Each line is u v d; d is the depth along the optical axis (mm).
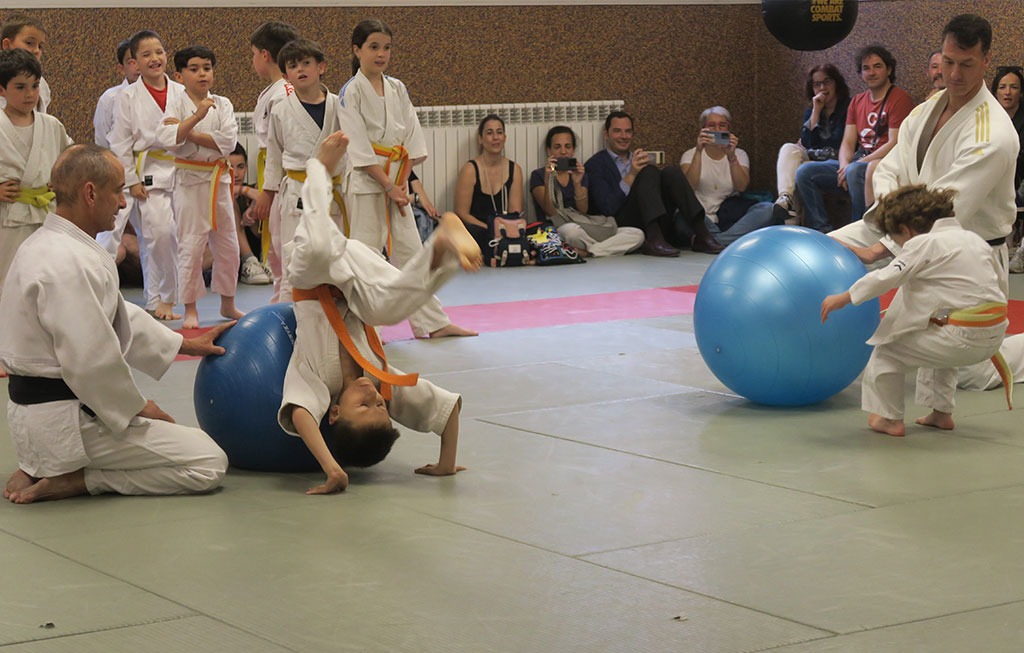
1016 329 7762
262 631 3203
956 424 5582
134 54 8867
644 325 8312
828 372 5625
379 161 7633
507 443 5297
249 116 11156
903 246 5434
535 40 12789
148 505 4402
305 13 11602
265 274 10836
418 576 3631
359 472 4840
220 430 4738
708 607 3373
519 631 3203
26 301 4289
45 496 4461
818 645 3096
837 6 10719
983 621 3246
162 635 3176
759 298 5594
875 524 4113
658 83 13570
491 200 11953
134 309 4625
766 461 4953
